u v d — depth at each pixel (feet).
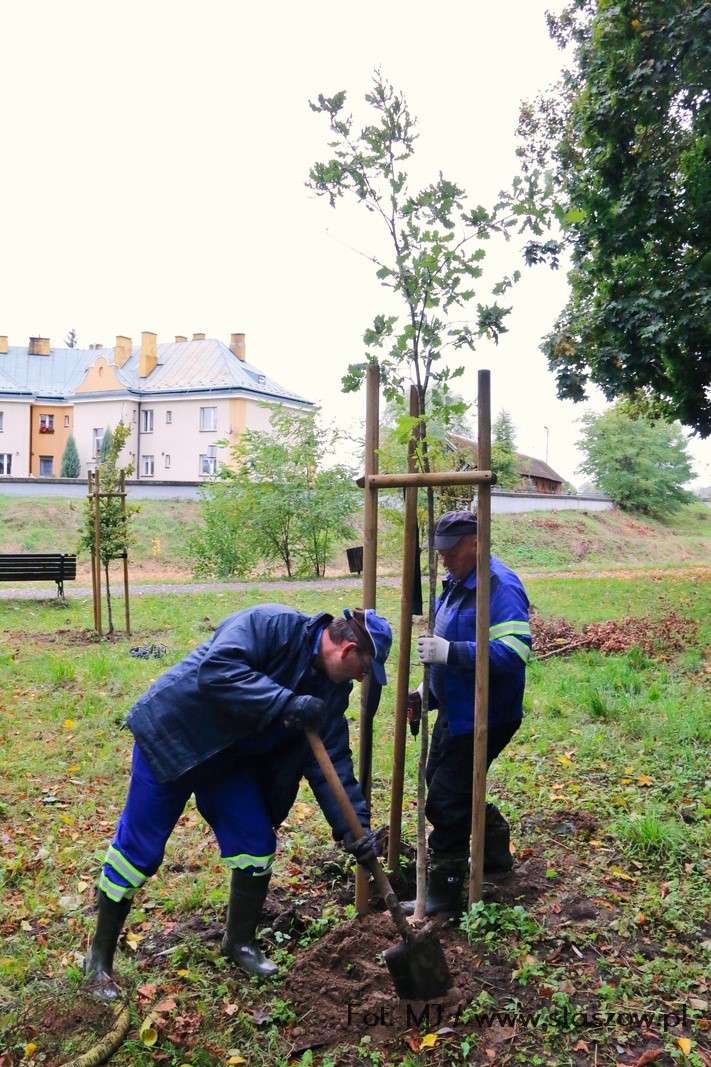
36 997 10.79
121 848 11.04
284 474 76.48
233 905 11.53
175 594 57.72
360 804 11.30
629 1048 9.94
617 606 48.42
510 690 12.50
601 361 43.83
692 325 39.50
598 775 18.95
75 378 185.47
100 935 11.15
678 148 39.22
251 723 10.78
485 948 11.66
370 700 12.36
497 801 17.21
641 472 161.68
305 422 77.10
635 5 37.45
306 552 79.66
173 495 114.11
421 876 12.05
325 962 11.37
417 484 11.98
